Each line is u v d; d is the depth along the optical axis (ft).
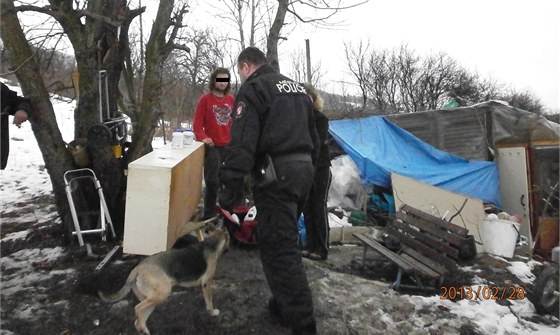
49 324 10.43
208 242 10.90
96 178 15.40
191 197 14.26
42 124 14.99
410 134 23.49
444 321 11.70
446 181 21.93
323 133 15.03
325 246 15.83
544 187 21.15
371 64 68.28
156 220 11.12
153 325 10.46
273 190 9.51
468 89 70.54
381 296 12.85
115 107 17.72
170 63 42.45
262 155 9.68
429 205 20.04
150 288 9.57
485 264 16.85
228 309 11.32
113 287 11.24
